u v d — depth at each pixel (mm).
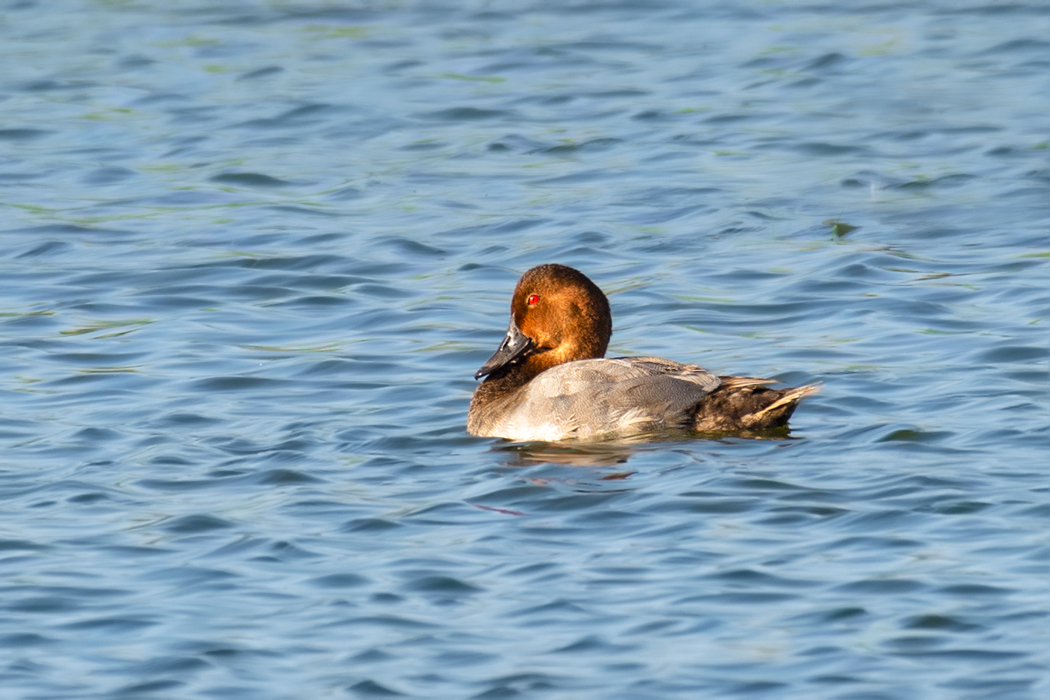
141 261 20203
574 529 11586
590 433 13922
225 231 21406
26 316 18219
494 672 9391
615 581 10609
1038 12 32906
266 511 12141
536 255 20188
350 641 9852
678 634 9781
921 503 11711
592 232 20891
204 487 12812
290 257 20203
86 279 19547
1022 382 14844
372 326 17750
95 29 33406
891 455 12922
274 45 31953
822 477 12430
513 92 28500
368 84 29000
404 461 13461
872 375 15391
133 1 35844
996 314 17219
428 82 29156
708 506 11891
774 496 12047
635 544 11242
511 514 11961
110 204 22797
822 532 11297
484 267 19781
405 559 11086
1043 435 13203
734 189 22766
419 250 20469
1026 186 22516
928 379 15148
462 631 9938
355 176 23953
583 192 22812
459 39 32281
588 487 12492
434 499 12375
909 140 25125
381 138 26000
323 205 22531
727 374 15703
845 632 9727
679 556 10961
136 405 15172
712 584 10469
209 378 15977
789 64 29859
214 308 18484
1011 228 20734
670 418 13883
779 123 26266
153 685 9359
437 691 9211
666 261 19797
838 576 10523
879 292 18234
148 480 12992
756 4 34719
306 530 11711
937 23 32500
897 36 31609
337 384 15805
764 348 16516
